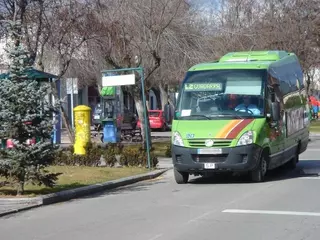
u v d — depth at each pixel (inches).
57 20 887.7
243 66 631.2
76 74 1318.9
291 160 736.3
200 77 629.9
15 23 557.6
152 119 1851.6
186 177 621.0
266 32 1482.5
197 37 1065.5
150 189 582.9
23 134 504.1
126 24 913.5
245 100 606.2
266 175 674.2
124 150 808.3
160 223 394.6
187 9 1076.5
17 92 497.0
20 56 505.0
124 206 476.1
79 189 549.3
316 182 597.0
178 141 590.6
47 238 358.3
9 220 426.0
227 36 1219.9
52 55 1020.5
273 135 620.1
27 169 503.2
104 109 1307.8
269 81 623.2
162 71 1205.1
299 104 764.0
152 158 749.3
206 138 576.7
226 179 639.1
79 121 869.2
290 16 1576.0
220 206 458.9
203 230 368.2
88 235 363.3
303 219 399.2
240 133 575.2
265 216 412.2
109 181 611.8
